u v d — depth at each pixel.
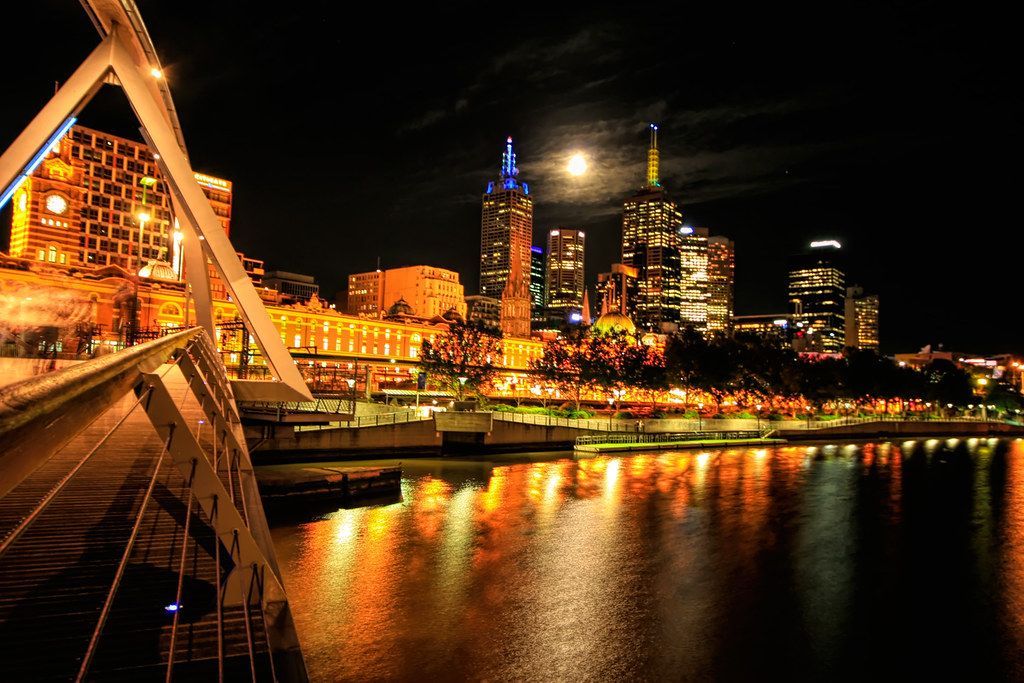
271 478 39.38
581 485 49.84
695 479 54.94
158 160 26.22
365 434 58.91
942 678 19.58
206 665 6.55
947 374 161.62
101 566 7.91
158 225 144.62
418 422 62.78
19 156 21.70
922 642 22.05
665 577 28.08
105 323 95.44
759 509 43.16
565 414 98.25
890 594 26.80
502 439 69.06
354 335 148.75
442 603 24.19
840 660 20.52
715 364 111.94
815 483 55.31
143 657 6.57
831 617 24.05
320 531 33.81
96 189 136.88
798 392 119.88
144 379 6.38
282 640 6.89
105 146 138.62
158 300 107.44
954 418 166.50
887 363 144.38
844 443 101.12
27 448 1.89
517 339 196.38
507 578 27.20
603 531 35.69
